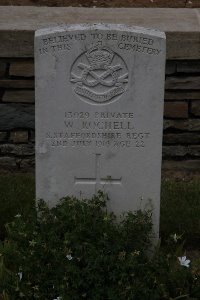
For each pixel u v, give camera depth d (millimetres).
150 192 2324
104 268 2100
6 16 3137
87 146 2281
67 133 2266
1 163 3135
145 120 2256
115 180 2316
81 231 2148
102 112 2248
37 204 2307
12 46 2988
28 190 2820
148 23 3109
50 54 2193
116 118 2256
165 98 3078
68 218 2193
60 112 2246
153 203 2334
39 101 2234
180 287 2176
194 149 3145
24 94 3061
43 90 2225
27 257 2148
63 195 2328
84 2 3457
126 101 2238
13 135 3105
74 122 2256
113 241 2152
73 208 2219
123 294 2059
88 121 2258
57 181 2314
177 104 3086
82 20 3158
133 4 3469
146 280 2104
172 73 3047
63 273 2105
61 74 2211
